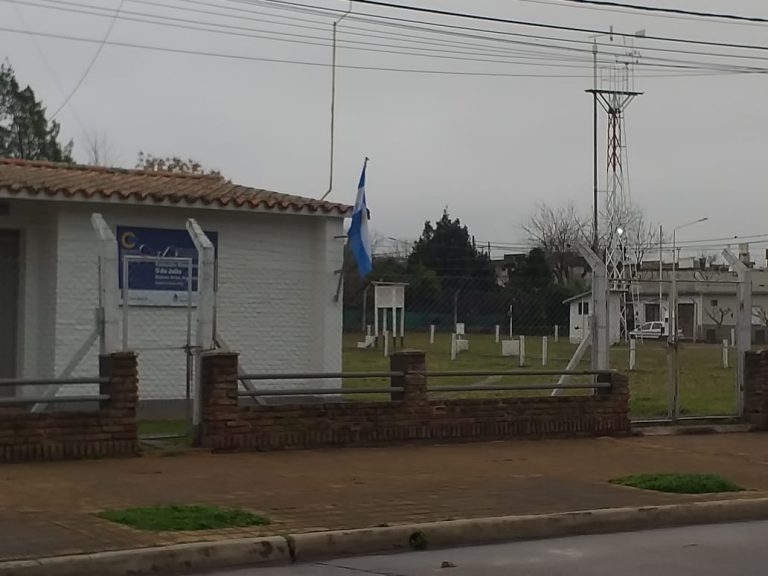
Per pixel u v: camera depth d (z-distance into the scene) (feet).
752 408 58.29
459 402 50.42
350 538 29.14
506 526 31.55
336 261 58.80
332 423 47.37
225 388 45.06
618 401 54.44
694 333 153.89
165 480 37.52
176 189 56.34
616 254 179.63
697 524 34.83
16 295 54.80
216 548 27.20
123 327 47.24
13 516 30.37
